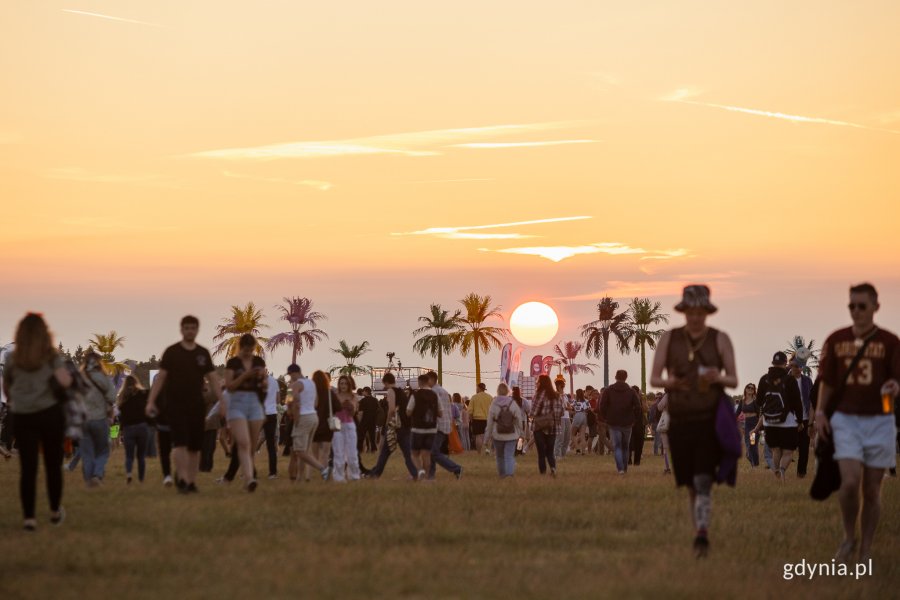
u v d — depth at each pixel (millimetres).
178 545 19391
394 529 22234
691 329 19281
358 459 41594
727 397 19047
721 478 18828
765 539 21922
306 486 34469
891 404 18969
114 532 21125
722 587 16062
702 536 18875
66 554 18156
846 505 19031
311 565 17328
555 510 26672
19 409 21156
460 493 31688
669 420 19281
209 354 30891
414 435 40625
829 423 19469
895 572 18438
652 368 19438
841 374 19219
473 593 15258
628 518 25141
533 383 85500
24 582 15586
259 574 16469
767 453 44656
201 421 30656
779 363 39594
